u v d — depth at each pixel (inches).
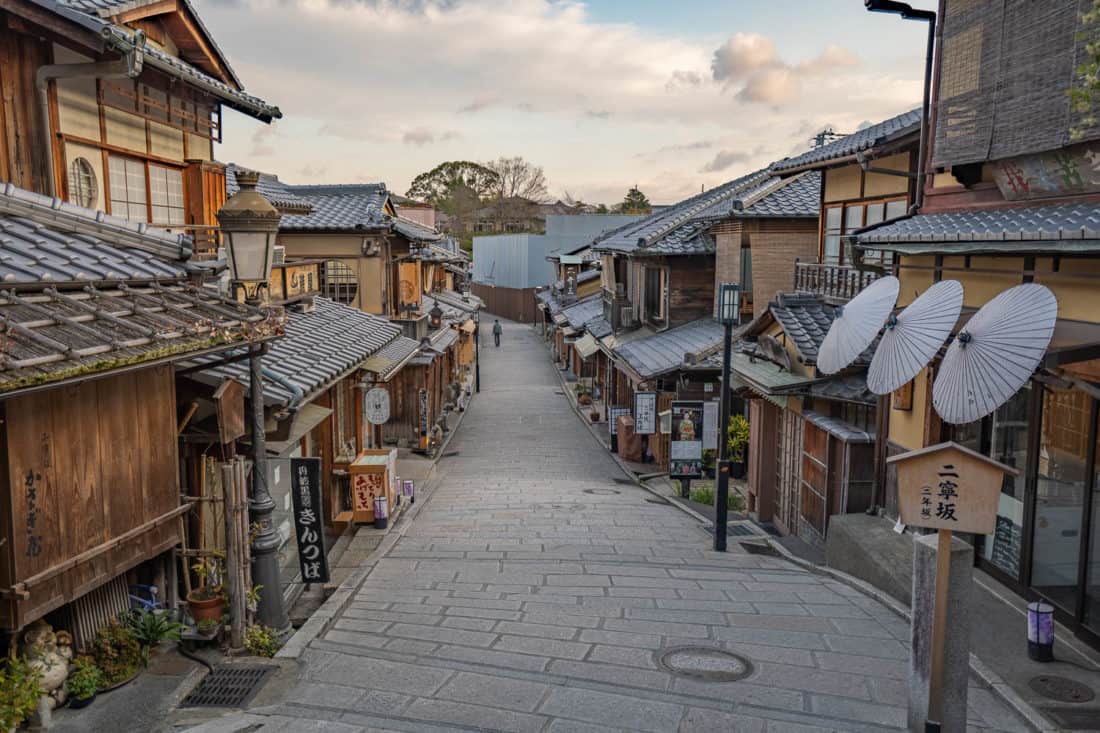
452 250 1768.0
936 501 199.6
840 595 357.7
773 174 675.4
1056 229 275.3
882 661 268.7
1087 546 281.6
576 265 1937.7
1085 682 248.2
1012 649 273.3
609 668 261.0
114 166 364.5
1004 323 229.0
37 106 306.0
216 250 437.7
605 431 1073.5
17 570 199.2
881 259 455.5
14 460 198.1
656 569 414.3
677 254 858.1
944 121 385.1
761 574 405.4
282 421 333.7
